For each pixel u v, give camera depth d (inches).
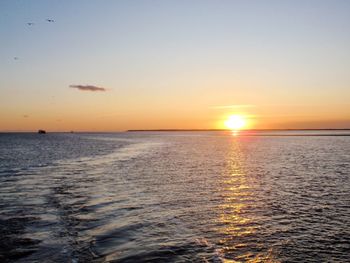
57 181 1057.5
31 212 661.9
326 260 449.7
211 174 1242.0
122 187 959.0
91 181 1062.4
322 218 647.1
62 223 589.9
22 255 442.3
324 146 3110.2
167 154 2265.0
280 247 492.4
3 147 3078.2
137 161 1747.0
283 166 1496.1
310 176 1184.2
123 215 651.5
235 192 893.8
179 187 965.2
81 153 2309.3
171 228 572.7
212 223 606.2
